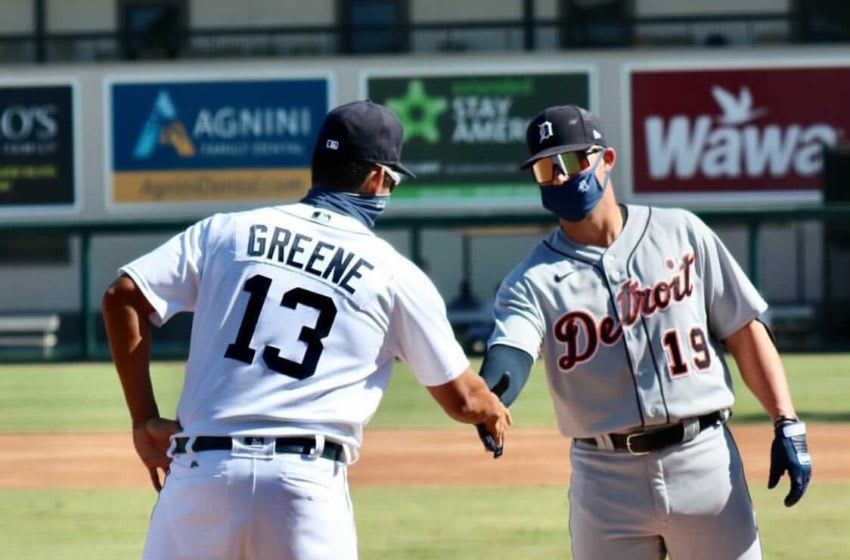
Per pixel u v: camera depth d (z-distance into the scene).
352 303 14.62
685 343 16.03
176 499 14.38
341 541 14.45
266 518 14.13
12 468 41.41
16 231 83.12
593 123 16.12
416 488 36.62
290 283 14.58
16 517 32.78
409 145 103.19
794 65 101.12
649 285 16.05
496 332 16.09
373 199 15.20
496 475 38.94
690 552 16.17
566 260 16.31
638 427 15.95
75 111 104.44
